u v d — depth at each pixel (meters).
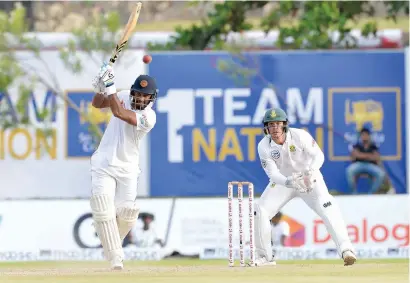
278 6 59.41
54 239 51.16
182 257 51.06
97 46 55.34
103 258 51.06
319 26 57.25
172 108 55.16
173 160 55.00
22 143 55.22
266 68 55.72
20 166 55.16
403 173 55.75
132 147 30.86
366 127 55.84
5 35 55.00
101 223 30.56
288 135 32.31
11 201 51.34
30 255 50.94
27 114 55.16
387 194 53.44
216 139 55.25
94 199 30.47
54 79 55.34
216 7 57.81
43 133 55.12
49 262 50.84
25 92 54.88
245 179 55.31
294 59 55.84
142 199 51.28
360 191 55.75
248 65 55.59
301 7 58.31
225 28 57.56
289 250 50.91
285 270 29.69
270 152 32.50
